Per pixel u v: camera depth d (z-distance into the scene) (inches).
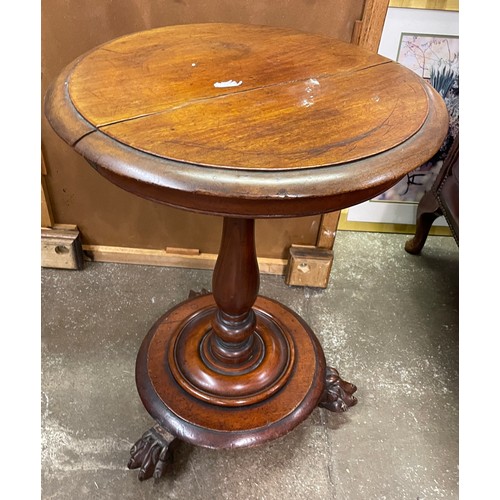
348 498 41.4
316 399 43.5
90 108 27.9
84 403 47.1
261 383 43.4
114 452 43.4
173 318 49.9
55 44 47.5
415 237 68.3
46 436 44.1
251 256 38.9
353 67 35.6
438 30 58.7
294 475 42.8
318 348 48.3
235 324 42.5
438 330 58.1
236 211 24.9
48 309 56.5
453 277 66.4
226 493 41.1
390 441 46.0
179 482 41.6
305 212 25.6
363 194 26.4
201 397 42.1
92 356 51.5
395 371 52.7
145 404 42.5
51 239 59.1
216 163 23.8
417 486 42.6
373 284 64.2
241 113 28.4
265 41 39.4
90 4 45.3
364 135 26.8
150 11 46.0
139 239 62.4
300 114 28.6
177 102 29.1
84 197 58.5
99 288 59.8
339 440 45.8
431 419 48.2
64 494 40.1
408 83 33.4
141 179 23.5
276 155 24.7
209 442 39.7
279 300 60.4
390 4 56.9
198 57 35.6
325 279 61.6
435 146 27.4
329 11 46.1
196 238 62.2
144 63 34.1
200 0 45.5
